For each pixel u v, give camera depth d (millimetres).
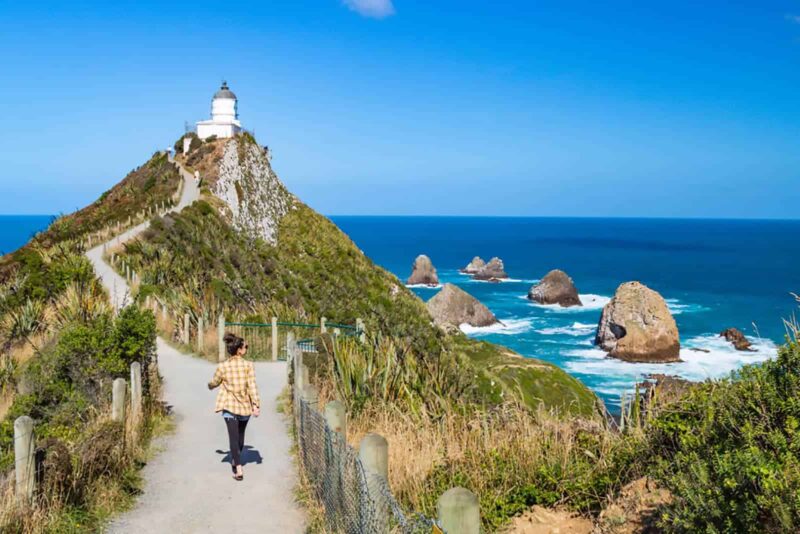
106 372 11867
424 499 6641
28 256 24328
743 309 65125
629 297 44188
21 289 22000
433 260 136125
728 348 46375
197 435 11109
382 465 5477
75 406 10938
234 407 8875
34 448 6992
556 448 7195
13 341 18906
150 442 10477
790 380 4957
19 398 11617
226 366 8969
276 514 7688
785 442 4398
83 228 37625
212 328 20953
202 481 8789
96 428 8766
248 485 8648
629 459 6305
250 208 50938
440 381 11797
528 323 58031
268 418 12305
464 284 91000
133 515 7598
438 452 7723
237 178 53469
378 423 9734
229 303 24422
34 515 6605
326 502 6984
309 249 48938
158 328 21906
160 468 9312
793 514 3773
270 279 33344
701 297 74375
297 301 30656
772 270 107812
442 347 20906
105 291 23312
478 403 12266
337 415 7027
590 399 18234
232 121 68500
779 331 52844
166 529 7227
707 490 4344
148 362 13672
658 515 5109
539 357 44250
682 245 187750
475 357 22031
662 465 5395
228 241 35562
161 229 31625
